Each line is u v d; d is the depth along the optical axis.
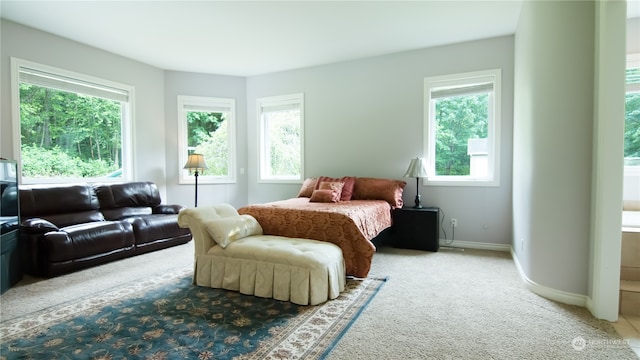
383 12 3.39
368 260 2.82
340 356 1.71
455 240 4.30
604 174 2.11
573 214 2.34
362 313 2.24
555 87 2.41
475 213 4.19
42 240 2.98
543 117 2.51
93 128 4.50
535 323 2.07
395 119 4.61
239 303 2.42
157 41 4.16
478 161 4.27
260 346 1.81
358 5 3.25
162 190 5.27
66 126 4.21
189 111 5.50
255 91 5.62
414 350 1.76
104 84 4.47
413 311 2.26
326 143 5.08
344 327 2.03
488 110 4.17
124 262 3.50
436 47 4.33
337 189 4.16
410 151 4.52
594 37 2.23
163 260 3.58
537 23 2.63
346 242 2.86
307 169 5.23
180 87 5.37
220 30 3.82
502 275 3.05
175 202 5.38
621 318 2.14
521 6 3.25
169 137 5.34
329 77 5.03
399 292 2.62
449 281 2.88
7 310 2.30
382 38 4.07
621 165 2.08
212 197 5.58
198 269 2.81
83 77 4.22
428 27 3.75
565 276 2.39
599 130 2.15
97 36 3.99
